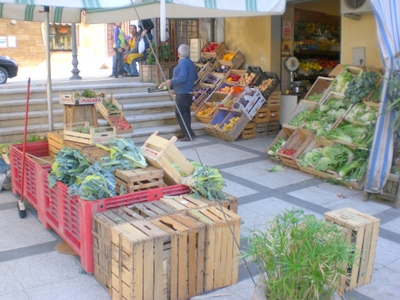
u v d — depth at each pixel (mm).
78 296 3475
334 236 2828
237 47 10391
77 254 4168
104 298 3453
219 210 3738
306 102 7410
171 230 3281
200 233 3387
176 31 11633
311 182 6379
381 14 5055
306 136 7086
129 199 3812
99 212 3629
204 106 9898
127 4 3795
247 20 10039
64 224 4137
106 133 5027
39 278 3736
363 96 6555
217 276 3559
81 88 9719
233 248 3600
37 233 4625
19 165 5512
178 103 8641
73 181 4094
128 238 3107
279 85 9727
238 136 9023
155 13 6391
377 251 4312
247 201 5605
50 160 5441
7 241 4430
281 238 2734
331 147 6473
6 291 3533
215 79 10211
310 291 2668
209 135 9406
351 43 7793
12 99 8883
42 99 9094
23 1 3477
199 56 10930
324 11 10336
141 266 3127
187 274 3391
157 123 9492
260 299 2744
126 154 4188
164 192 4031
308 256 2617
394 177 5434
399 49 5191
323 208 5402
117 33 11852
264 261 2797
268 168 7055
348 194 5910
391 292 3604
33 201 5004
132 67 11875
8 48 15141
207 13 6129
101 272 3588
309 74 10320
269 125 9492
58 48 16172
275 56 9719
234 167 7113
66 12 7094
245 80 9492
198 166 4344
